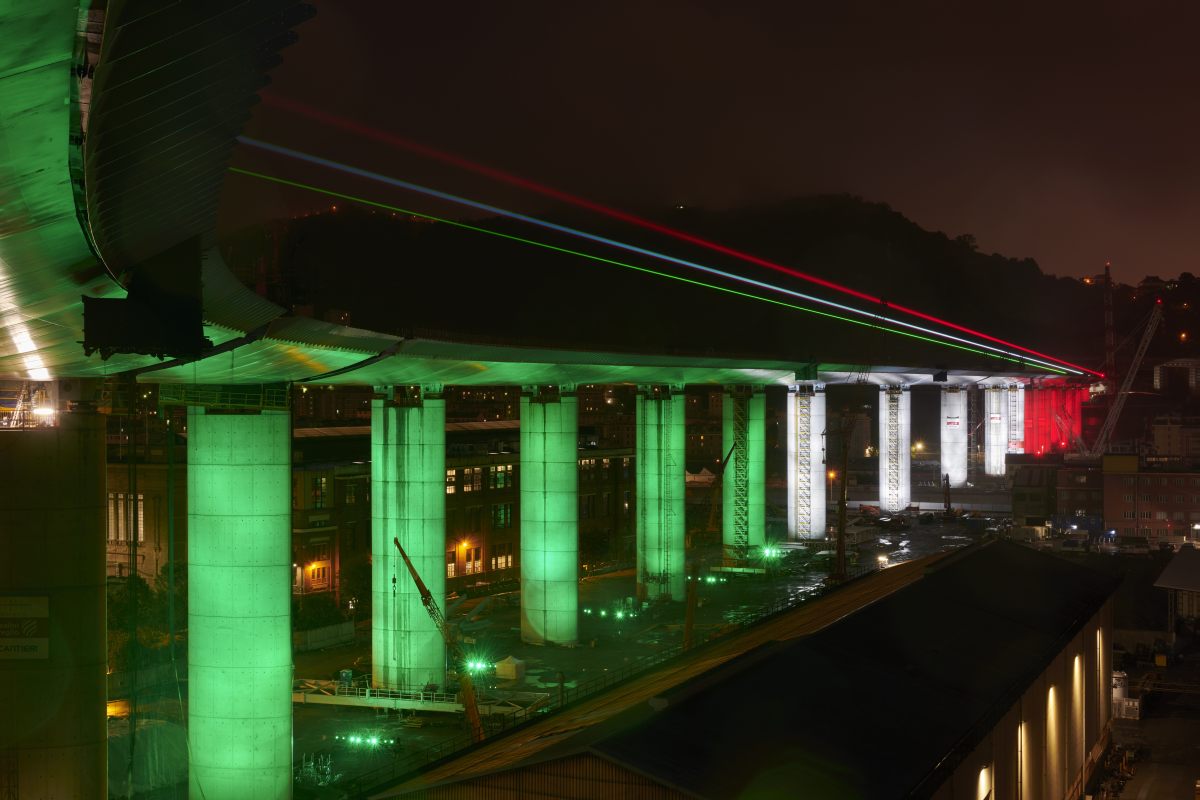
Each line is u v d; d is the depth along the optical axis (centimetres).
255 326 6066
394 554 9712
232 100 3092
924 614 7125
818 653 5809
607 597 14675
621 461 18275
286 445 7138
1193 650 12306
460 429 17075
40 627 4709
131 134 2828
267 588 7000
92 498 4847
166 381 6719
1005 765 6072
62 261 3372
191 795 6950
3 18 1831
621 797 3991
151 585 11619
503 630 12531
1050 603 8450
